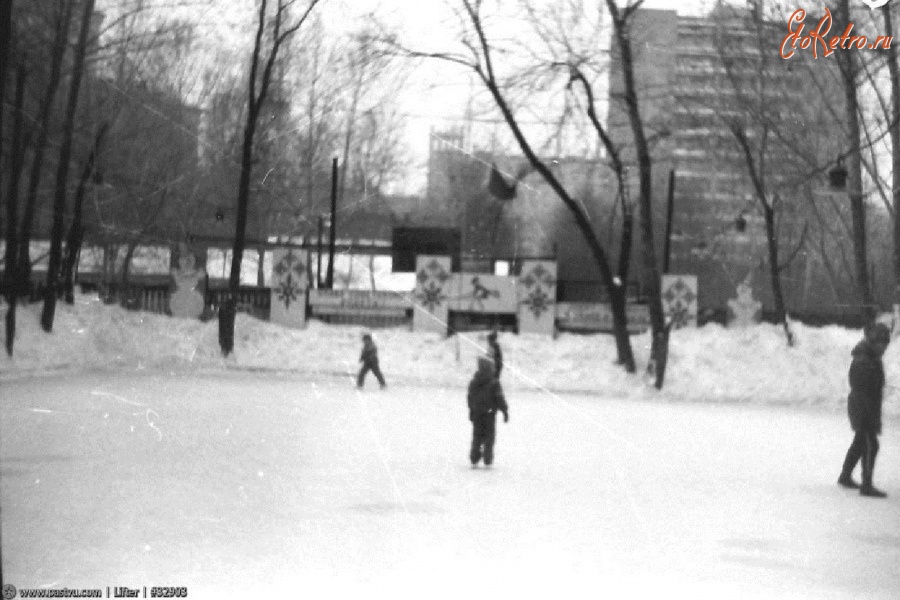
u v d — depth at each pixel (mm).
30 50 77188
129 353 79188
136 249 88812
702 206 89188
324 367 81250
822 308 85688
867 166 80750
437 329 84688
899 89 79188
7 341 76000
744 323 84125
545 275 84312
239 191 81250
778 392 79625
